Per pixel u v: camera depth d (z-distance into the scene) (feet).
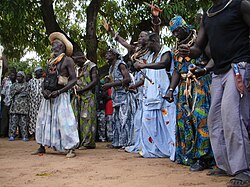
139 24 41.29
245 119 11.82
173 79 17.01
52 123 20.54
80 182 12.67
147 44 19.61
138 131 22.62
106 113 30.73
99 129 30.89
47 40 40.96
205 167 15.51
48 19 38.14
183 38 16.16
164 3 35.35
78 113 25.07
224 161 13.14
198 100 15.52
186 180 12.98
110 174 14.26
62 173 14.55
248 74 11.69
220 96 12.64
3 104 37.47
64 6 45.47
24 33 41.06
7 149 23.99
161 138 19.80
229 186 11.46
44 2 37.63
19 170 15.31
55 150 20.61
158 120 19.80
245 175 11.55
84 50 44.86
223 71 12.17
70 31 44.14
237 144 11.58
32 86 33.17
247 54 11.90
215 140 13.14
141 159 18.90
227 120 11.68
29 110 33.12
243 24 11.97
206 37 13.32
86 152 22.54
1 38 40.93
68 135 20.03
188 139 15.85
